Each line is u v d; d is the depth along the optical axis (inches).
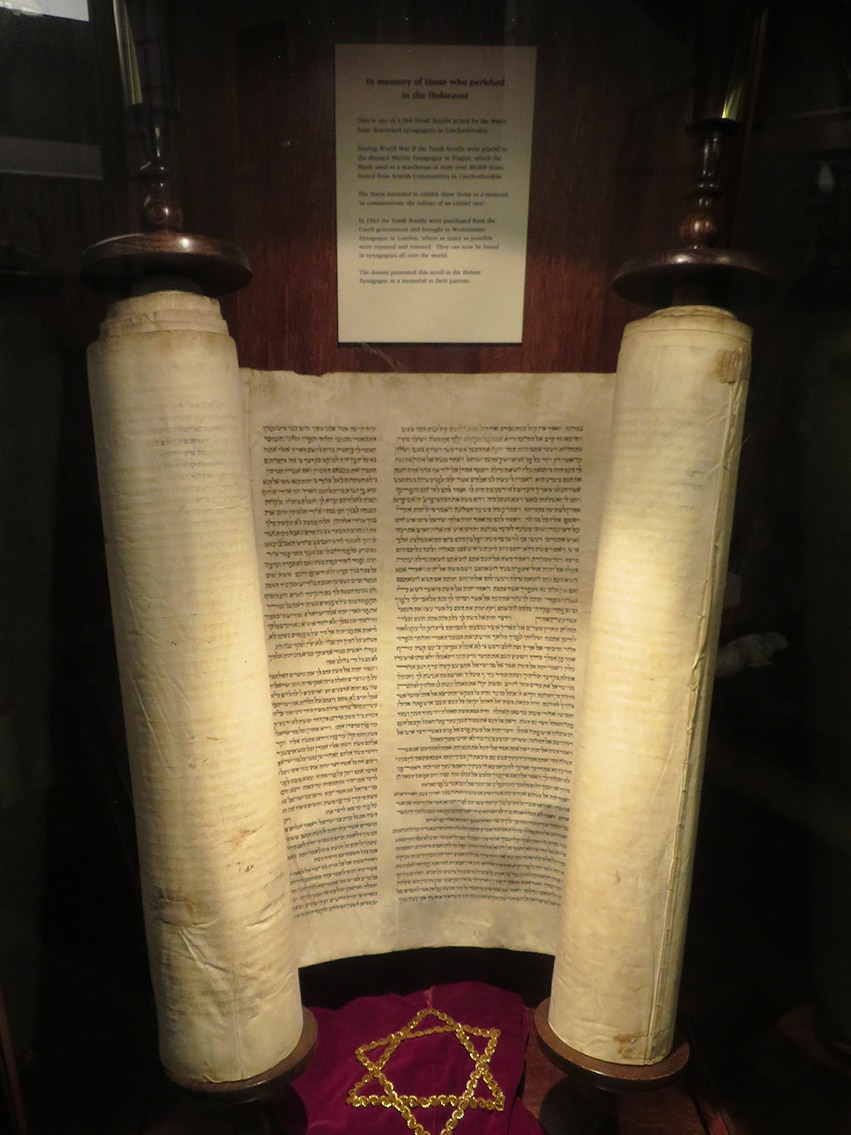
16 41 34.3
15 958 37.5
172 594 33.7
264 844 37.0
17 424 37.2
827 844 39.0
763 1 34.9
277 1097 43.5
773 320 38.0
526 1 37.5
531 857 46.4
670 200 40.0
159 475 32.9
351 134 38.8
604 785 37.0
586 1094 44.5
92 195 36.8
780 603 40.1
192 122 37.7
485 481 42.0
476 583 43.3
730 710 42.3
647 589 34.9
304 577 42.1
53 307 37.3
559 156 39.6
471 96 38.5
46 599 39.1
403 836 46.5
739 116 33.7
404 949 48.3
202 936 36.1
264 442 40.2
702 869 45.1
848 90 35.3
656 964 37.8
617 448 35.7
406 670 44.2
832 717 38.4
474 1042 46.3
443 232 40.3
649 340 34.1
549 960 50.8
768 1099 42.3
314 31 37.4
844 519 36.7
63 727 41.0
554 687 44.1
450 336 41.7
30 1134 37.9
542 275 41.1
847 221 35.9
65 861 41.0
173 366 32.5
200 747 34.8
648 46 37.9
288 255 40.2
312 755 44.1
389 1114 42.4
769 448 39.2
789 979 41.3
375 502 42.0
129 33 32.4
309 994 50.3
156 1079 44.3
